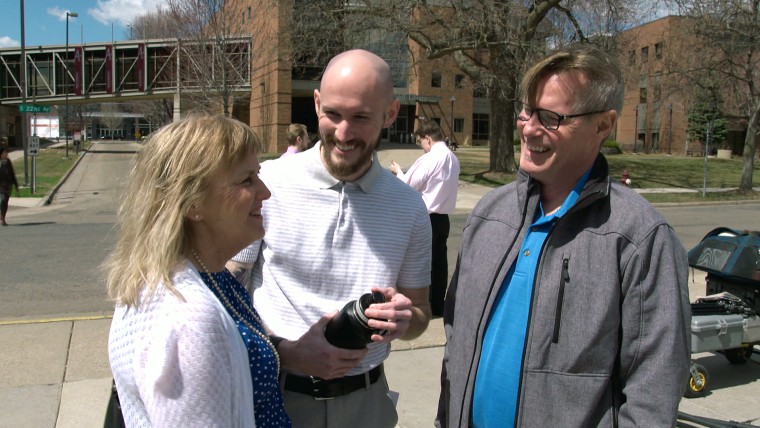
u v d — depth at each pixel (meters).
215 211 1.43
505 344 1.79
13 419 3.56
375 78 1.97
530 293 1.74
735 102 26.00
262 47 31.22
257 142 1.50
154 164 1.40
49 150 46.91
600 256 1.64
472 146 47.78
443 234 5.48
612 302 1.60
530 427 1.68
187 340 1.23
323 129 2.02
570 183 1.79
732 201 19.47
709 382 4.37
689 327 1.61
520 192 1.89
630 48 20.31
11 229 12.05
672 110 42.56
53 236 11.05
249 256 2.11
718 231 4.56
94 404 3.77
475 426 1.88
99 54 45.09
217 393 1.24
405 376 4.39
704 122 42.09
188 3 28.53
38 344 4.80
